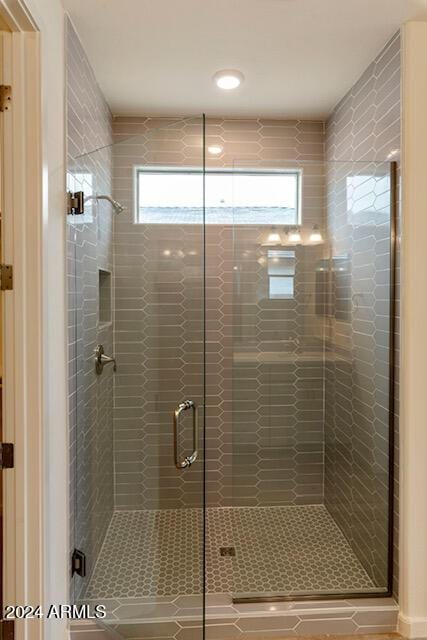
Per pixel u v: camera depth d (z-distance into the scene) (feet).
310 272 7.80
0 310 4.07
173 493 5.74
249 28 5.14
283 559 6.50
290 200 7.70
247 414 8.01
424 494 5.27
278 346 7.95
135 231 6.06
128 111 7.57
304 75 6.37
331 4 4.70
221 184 7.87
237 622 5.22
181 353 5.95
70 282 5.00
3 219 4.00
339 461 7.39
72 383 5.08
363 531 6.40
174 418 5.74
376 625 5.33
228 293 8.00
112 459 6.01
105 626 5.03
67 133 4.88
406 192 5.22
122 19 4.93
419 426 5.27
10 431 4.08
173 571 5.31
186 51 5.65
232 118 7.95
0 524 4.51
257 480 8.02
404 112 5.18
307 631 5.28
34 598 4.12
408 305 5.25
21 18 3.74
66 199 4.84
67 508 4.90
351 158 6.80
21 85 3.93
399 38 5.22
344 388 7.22
